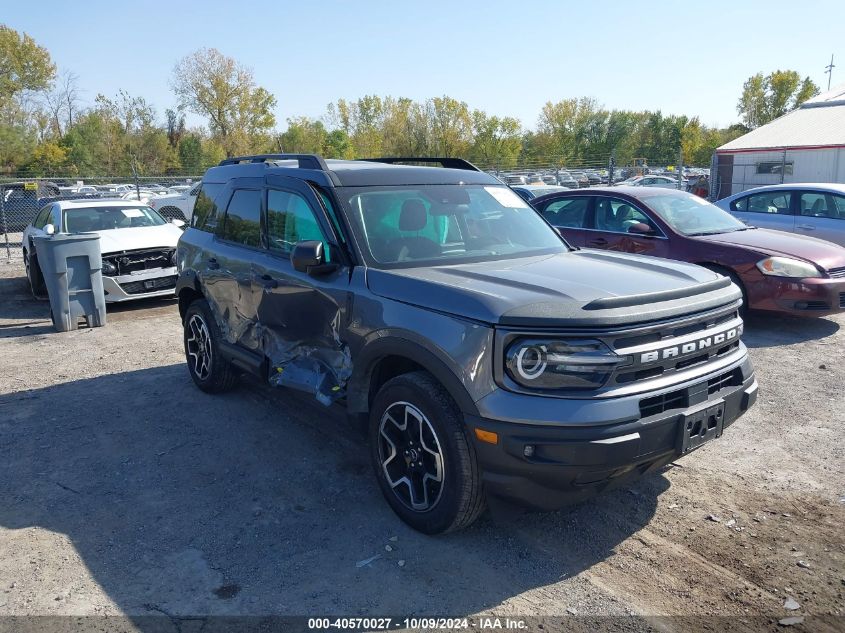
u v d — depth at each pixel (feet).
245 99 225.35
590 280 11.64
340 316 12.98
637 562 11.05
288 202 15.14
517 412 9.89
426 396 11.02
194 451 15.67
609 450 9.71
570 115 273.13
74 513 12.91
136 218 36.60
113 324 29.86
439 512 11.21
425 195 14.60
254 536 11.97
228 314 17.48
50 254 27.89
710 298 11.40
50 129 249.75
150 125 219.20
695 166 252.62
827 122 80.53
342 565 11.04
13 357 24.47
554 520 12.37
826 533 11.81
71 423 17.58
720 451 15.26
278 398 19.17
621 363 9.98
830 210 33.71
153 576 10.83
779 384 19.75
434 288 11.35
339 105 249.96
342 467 14.69
